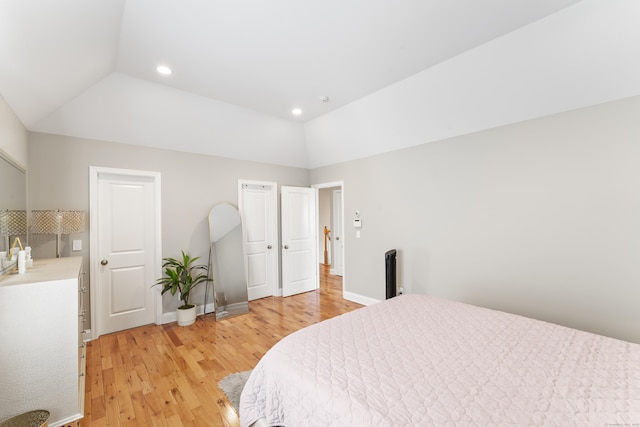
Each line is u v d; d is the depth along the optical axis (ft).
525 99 8.02
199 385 7.15
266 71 8.60
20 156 7.95
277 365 4.30
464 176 9.92
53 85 7.30
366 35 6.85
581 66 6.79
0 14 4.10
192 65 8.24
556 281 7.97
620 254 6.99
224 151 13.15
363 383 3.66
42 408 5.48
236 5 5.81
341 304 13.88
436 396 3.39
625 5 5.56
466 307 6.72
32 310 5.46
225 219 13.16
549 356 4.36
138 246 11.16
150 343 9.60
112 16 5.89
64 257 9.06
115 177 10.66
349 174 14.38
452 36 6.92
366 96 10.53
